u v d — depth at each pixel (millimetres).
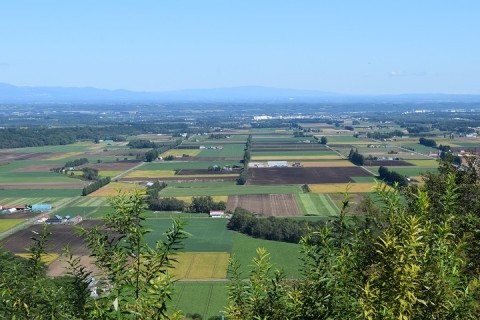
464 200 16672
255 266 10523
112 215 9531
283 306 9664
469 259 11039
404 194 14359
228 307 10375
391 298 8523
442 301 8594
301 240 10211
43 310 9633
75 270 10328
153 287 8484
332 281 9227
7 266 10359
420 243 8664
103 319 8445
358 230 10211
